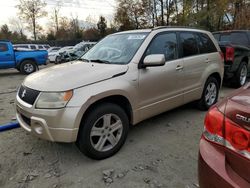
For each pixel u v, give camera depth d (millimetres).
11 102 6230
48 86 2979
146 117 3740
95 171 3012
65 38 54250
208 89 4992
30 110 2994
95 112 3057
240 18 25469
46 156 3389
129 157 3309
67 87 2908
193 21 27281
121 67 3398
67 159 3303
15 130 4246
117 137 3365
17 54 12344
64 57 14023
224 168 1713
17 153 3473
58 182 2820
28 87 3182
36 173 2998
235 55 6781
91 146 3094
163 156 3324
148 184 2748
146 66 3541
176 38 4254
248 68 7652
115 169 3037
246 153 1632
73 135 2896
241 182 1631
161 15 33250
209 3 26469
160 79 3797
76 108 2869
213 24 26750
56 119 2865
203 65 4684
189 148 3541
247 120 1629
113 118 3301
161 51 3930
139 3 34656
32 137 3965
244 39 8156
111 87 3143
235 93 1973
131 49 3742
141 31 4090
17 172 3023
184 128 4246
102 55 3990
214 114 1854
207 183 1789
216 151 1808
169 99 4035
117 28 40375
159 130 4168
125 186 2725
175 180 2807
